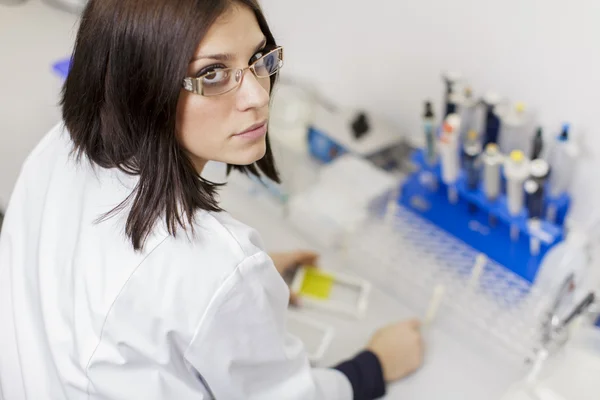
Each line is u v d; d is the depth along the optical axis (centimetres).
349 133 149
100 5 61
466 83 131
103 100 67
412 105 148
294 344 87
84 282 73
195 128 66
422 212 136
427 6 128
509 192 117
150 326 69
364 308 122
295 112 154
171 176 67
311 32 161
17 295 85
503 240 127
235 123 67
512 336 112
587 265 111
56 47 212
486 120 122
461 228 131
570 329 103
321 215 136
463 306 119
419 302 124
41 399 80
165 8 57
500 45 120
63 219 81
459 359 114
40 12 237
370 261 131
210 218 73
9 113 175
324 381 95
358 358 107
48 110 176
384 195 139
